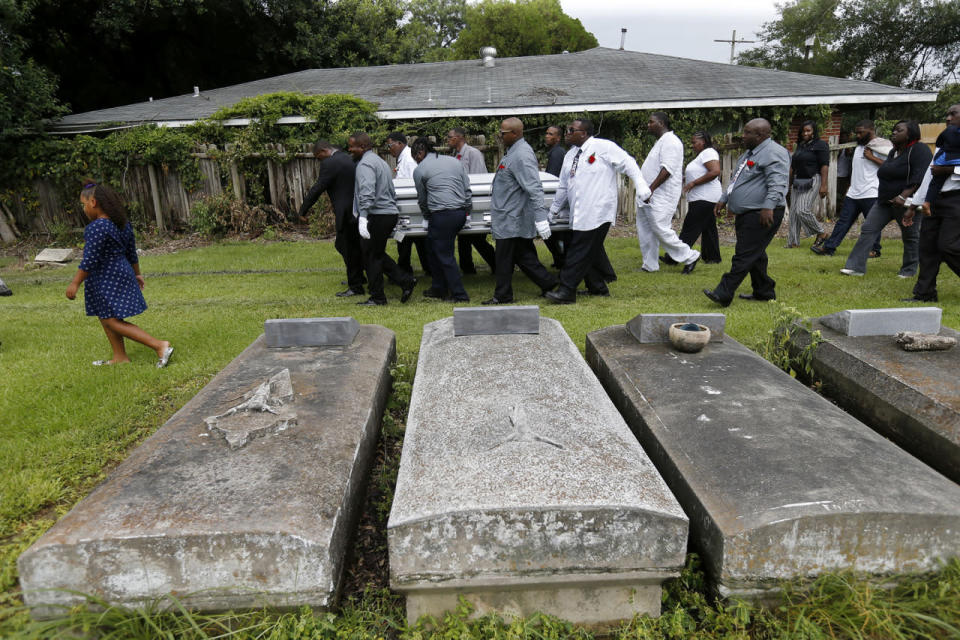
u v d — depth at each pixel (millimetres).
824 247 8680
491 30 36531
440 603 2121
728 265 8312
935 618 1936
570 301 6312
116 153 12422
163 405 4031
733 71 15219
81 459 3342
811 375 3910
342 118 12828
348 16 26656
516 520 1995
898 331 3896
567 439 2486
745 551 2039
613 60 17453
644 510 2004
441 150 12391
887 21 30594
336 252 10109
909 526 2027
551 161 7977
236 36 24031
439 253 6402
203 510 2066
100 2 20141
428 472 2279
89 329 5867
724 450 2490
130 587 1972
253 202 12812
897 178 6578
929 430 2879
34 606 1962
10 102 12375
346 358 3703
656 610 2152
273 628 1981
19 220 12922
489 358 3500
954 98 27781
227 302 6777
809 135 8695
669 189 7359
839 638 1980
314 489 2236
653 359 3596
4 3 11734
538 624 2084
